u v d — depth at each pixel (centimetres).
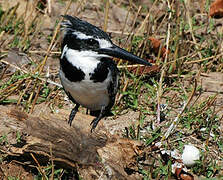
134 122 971
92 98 882
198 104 1019
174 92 1075
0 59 1166
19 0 1388
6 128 919
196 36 1261
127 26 1309
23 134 890
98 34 835
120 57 852
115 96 966
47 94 1055
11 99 1032
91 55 835
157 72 1108
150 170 826
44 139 834
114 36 1262
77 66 833
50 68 1154
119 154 814
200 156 866
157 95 1008
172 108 1015
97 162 810
